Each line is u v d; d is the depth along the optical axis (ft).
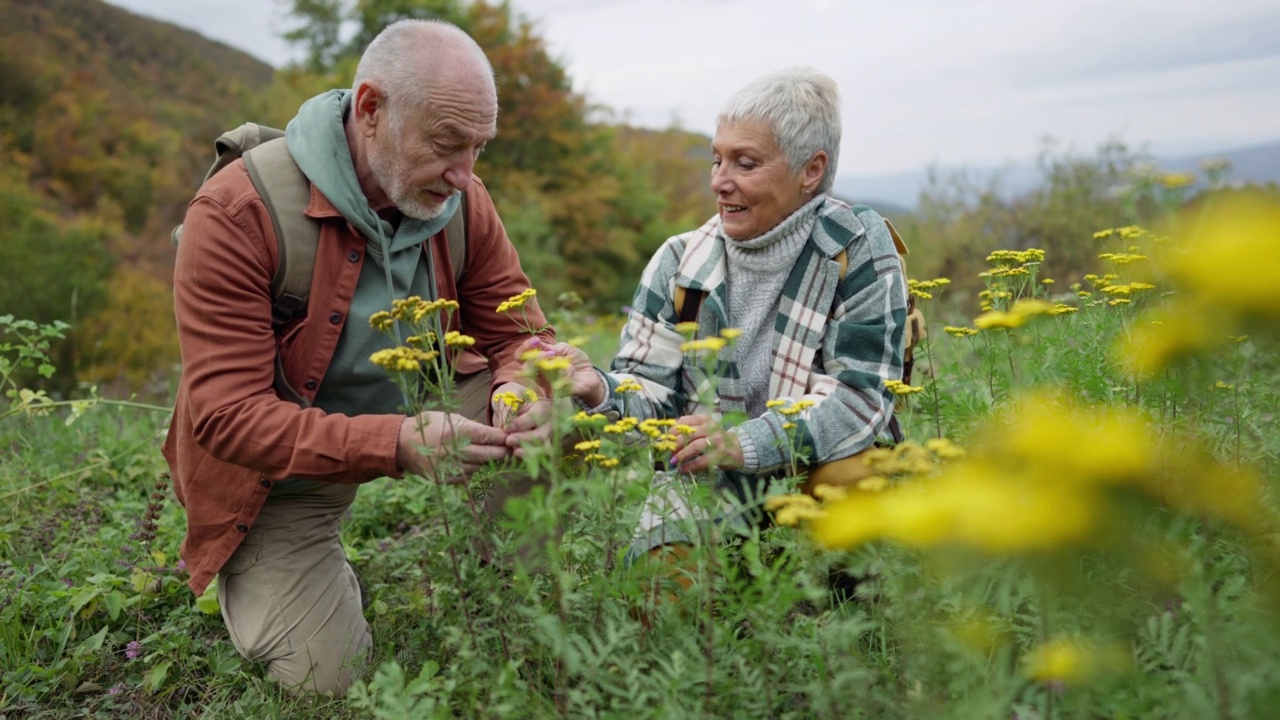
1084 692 4.44
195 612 8.36
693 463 6.83
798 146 7.22
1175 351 4.91
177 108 130.21
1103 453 3.91
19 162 93.25
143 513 10.46
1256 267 4.06
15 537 9.58
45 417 15.35
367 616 8.22
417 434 6.48
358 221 7.16
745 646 5.26
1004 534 3.89
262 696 7.08
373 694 6.32
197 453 7.36
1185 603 4.80
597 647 5.10
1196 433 6.46
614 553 6.00
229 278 6.91
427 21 7.04
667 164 109.29
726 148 7.33
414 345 6.47
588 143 90.17
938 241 30.04
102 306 50.98
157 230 94.79
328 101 7.32
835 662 5.10
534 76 87.25
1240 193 4.31
